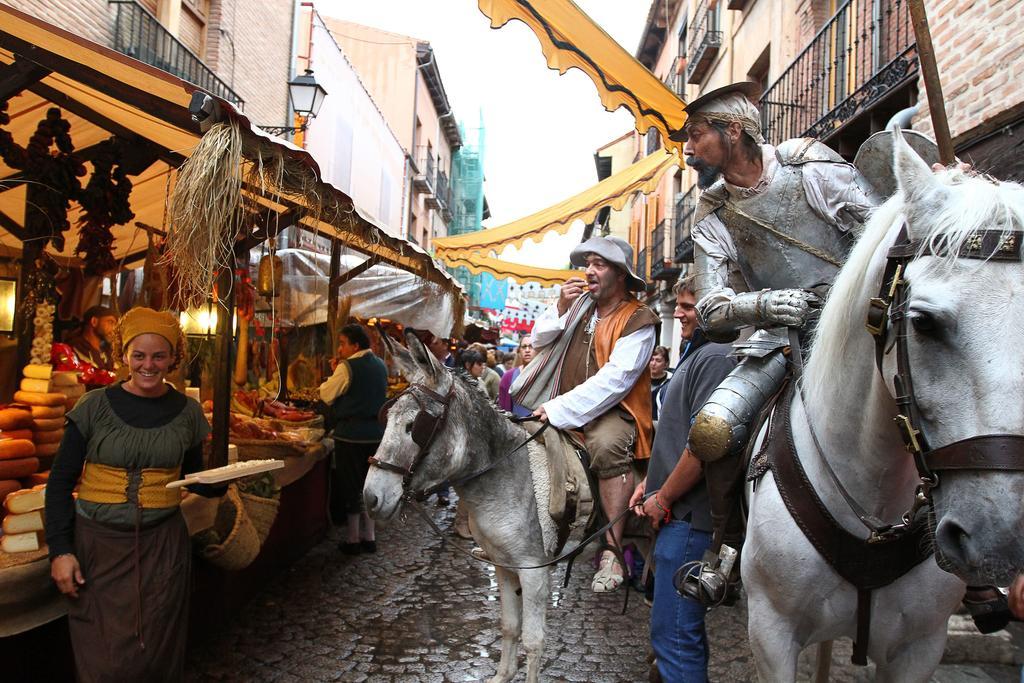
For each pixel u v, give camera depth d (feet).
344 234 13.11
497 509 9.37
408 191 78.79
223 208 8.11
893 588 5.64
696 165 7.54
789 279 6.98
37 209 13.61
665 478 8.43
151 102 9.56
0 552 8.17
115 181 14.66
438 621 13.98
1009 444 3.71
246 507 12.58
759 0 35.45
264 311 27.07
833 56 24.32
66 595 7.97
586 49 11.89
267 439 16.43
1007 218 4.02
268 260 21.72
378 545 19.80
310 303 28.53
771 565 5.92
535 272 29.81
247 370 23.32
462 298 26.05
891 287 4.47
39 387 11.50
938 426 4.06
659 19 63.16
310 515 19.19
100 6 28.04
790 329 6.44
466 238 25.20
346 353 19.02
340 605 14.78
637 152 83.61
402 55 84.84
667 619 8.10
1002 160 13.00
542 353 11.50
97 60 8.98
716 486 6.97
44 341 13.64
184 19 34.65
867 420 5.22
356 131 50.93
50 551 7.89
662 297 58.65
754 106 6.99
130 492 8.22
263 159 9.21
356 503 18.60
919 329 4.17
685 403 8.41
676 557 8.02
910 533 5.46
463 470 9.20
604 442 9.77
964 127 14.05
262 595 15.24
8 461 9.98
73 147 14.29
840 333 5.32
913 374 4.23
